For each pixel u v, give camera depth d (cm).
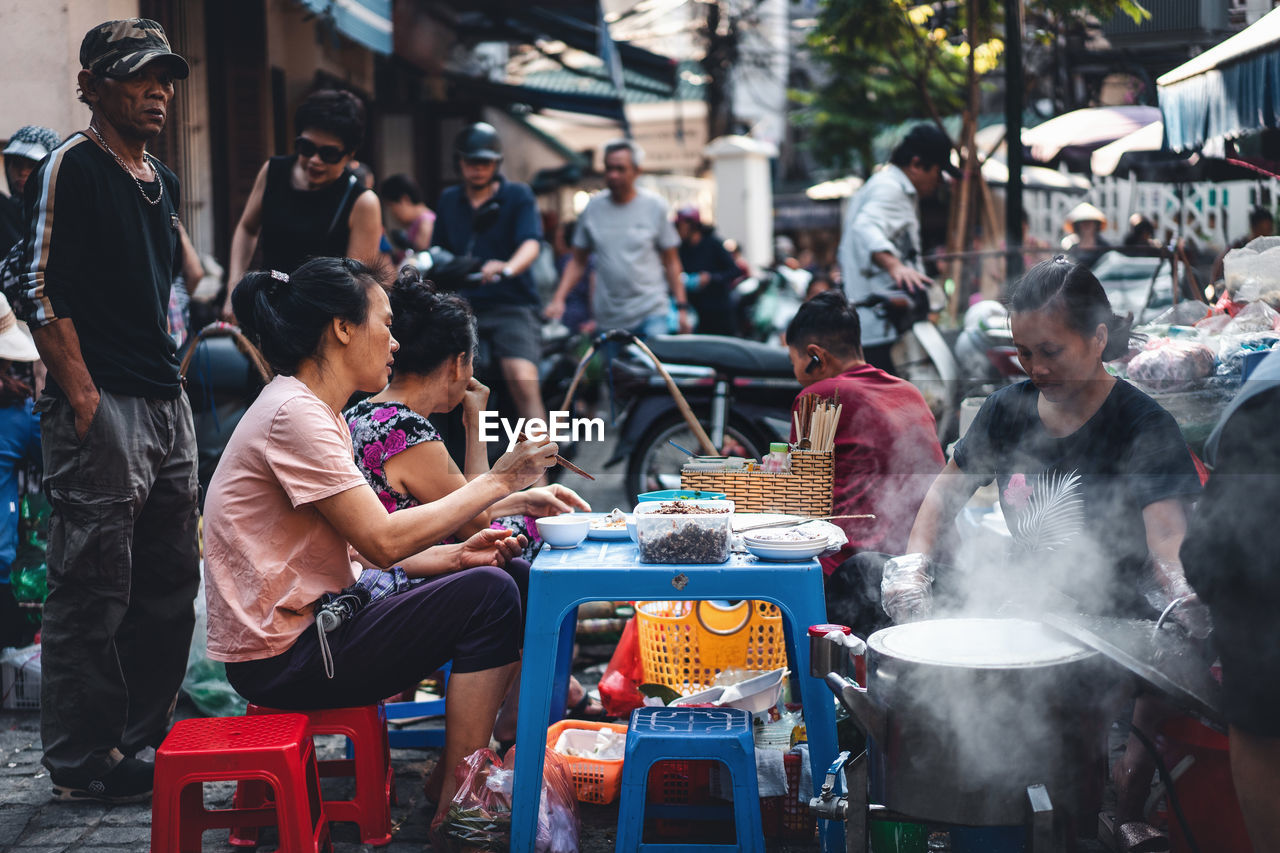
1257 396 198
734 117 2144
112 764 314
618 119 1280
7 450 375
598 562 260
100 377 302
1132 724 251
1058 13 731
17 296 291
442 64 1055
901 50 1056
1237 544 198
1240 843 231
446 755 276
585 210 745
